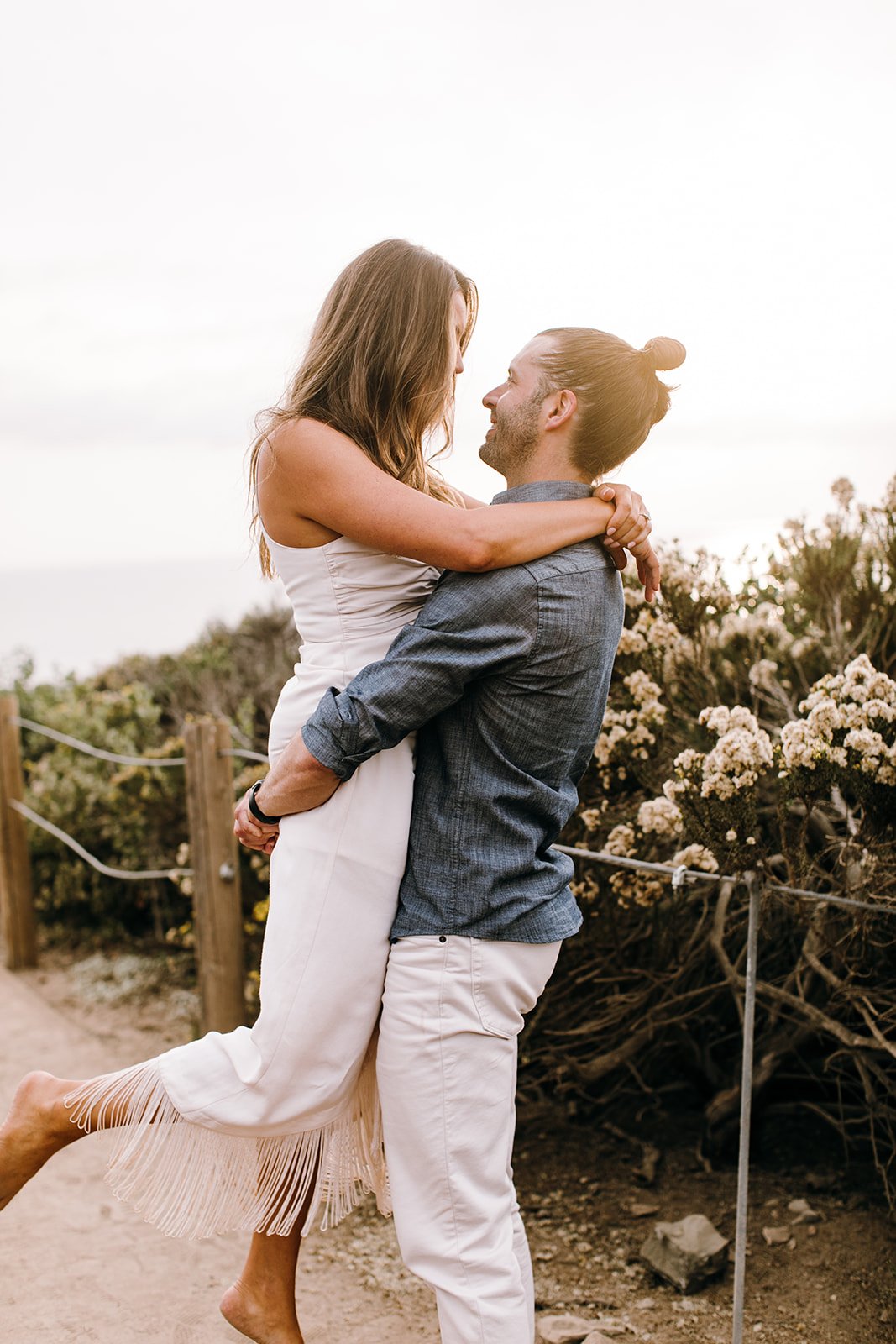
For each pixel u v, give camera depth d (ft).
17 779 16.28
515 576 5.32
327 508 5.45
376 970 5.55
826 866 8.86
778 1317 7.43
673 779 9.09
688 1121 10.14
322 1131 5.88
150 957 16.42
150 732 19.54
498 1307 5.28
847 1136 8.95
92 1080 5.98
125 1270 8.31
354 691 5.24
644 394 5.76
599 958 9.46
